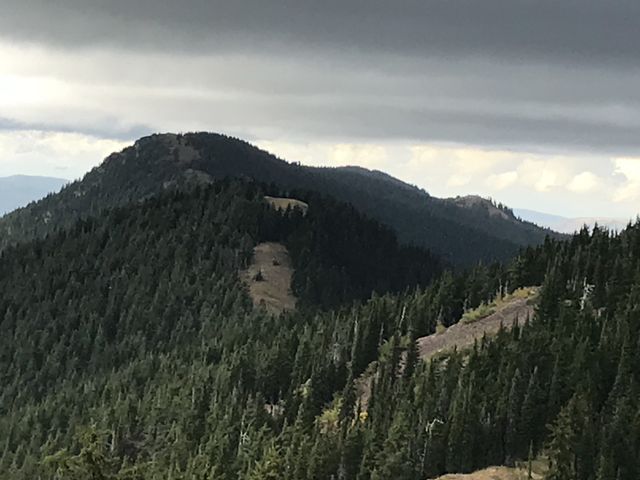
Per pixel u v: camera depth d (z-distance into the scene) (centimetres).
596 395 10231
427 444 9738
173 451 12212
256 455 10894
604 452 8938
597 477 8675
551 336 11738
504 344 11744
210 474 10269
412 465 9694
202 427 12938
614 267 14338
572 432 9050
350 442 10244
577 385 10038
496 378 10912
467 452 9719
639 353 10825
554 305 13100
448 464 9700
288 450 10212
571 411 9181
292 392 13825
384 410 11206
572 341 11212
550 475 8944
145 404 14538
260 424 12394
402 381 12169
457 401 10144
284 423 12081
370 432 10381
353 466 10125
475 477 9281
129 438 13612
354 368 14038
